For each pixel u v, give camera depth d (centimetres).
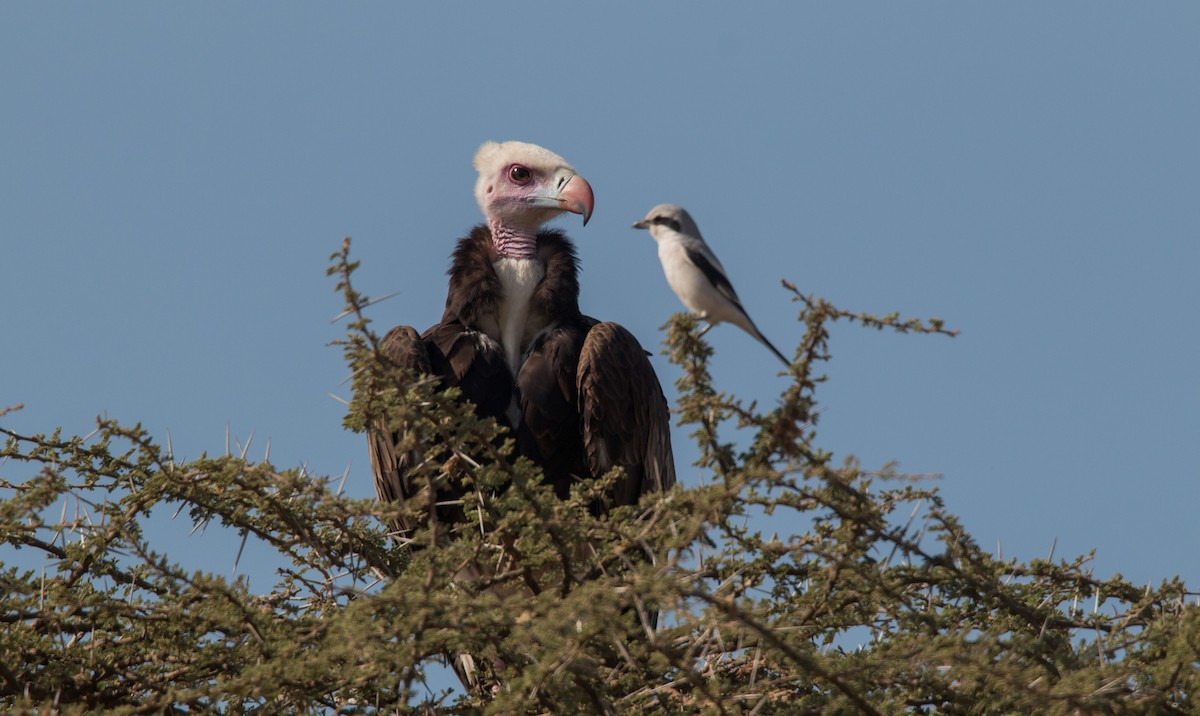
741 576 898
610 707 812
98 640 912
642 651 798
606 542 903
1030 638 844
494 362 1354
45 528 951
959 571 874
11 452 1030
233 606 855
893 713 786
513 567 968
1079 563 942
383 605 784
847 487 809
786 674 892
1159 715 770
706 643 827
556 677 740
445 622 759
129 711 770
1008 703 791
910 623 877
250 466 948
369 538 1054
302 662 761
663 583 696
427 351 1344
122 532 938
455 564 858
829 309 761
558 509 895
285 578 1038
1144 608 909
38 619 923
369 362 872
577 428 1352
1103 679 745
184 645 886
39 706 826
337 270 855
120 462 1040
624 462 1343
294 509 962
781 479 795
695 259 989
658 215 1014
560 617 700
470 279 1380
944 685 793
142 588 1002
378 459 1326
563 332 1372
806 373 778
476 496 925
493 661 994
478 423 877
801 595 891
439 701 913
